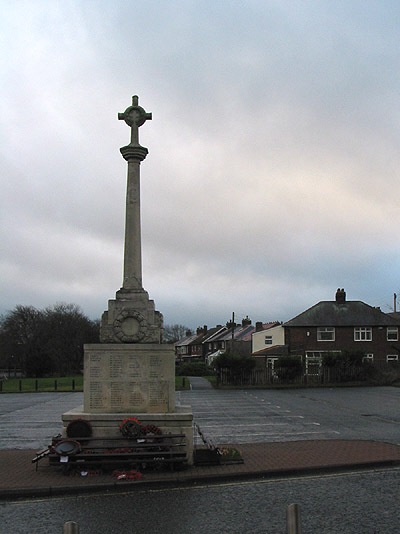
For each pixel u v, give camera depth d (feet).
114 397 37.81
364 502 27.96
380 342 178.40
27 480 32.65
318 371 156.46
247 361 148.05
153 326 39.04
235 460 37.19
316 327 179.22
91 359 38.06
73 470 34.50
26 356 266.77
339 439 50.26
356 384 147.84
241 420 67.72
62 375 270.46
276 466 35.99
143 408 37.76
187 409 39.50
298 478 33.96
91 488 31.14
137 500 28.96
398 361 161.38
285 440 50.37
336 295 185.78
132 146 40.93
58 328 289.12
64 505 28.17
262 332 198.49
